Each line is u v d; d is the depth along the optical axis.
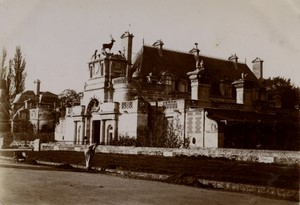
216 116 35.06
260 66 60.28
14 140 55.44
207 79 41.22
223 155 26.53
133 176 17.22
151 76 51.28
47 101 81.06
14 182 14.28
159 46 57.00
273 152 22.78
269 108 41.25
